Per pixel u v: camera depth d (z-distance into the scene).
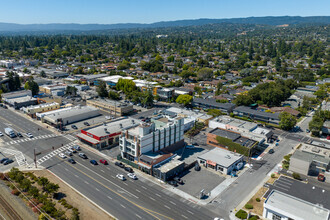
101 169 106.56
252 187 96.25
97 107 193.00
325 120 160.75
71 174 101.88
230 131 138.62
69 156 116.44
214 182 99.50
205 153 117.06
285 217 76.31
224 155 115.19
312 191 91.44
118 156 114.44
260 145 129.75
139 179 100.25
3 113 176.50
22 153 118.62
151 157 107.12
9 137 136.25
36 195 84.75
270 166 112.31
